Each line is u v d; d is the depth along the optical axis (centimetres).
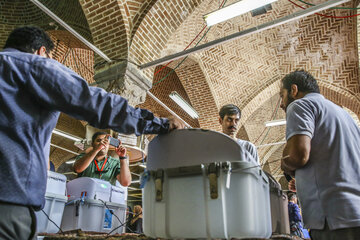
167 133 147
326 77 1173
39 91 125
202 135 139
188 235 123
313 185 152
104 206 279
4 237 109
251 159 143
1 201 110
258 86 1236
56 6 895
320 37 1119
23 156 118
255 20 1092
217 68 1145
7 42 147
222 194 121
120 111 136
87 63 1058
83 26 854
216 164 125
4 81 121
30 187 118
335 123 161
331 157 153
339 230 139
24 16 934
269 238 145
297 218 357
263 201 133
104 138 335
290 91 196
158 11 720
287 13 1075
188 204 125
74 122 1381
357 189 144
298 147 151
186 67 1115
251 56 1175
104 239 164
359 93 1139
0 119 116
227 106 357
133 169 1719
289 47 1167
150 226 132
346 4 993
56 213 252
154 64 706
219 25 1028
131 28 718
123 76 686
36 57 133
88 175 347
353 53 1103
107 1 696
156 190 130
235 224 120
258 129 1420
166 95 1255
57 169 1623
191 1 750
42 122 128
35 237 122
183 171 128
